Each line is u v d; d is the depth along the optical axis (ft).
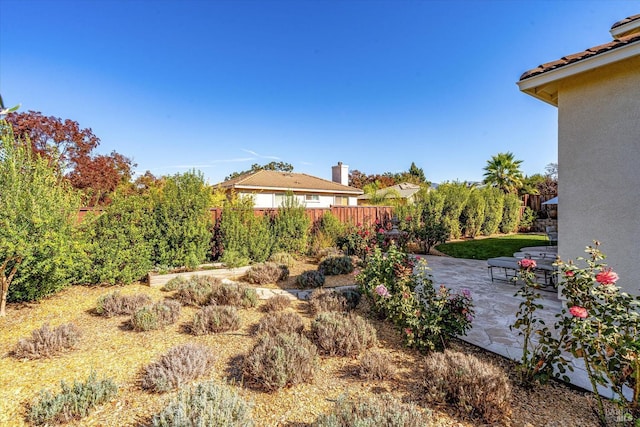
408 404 8.43
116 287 21.44
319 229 38.45
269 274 23.99
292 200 35.17
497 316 16.88
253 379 10.46
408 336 12.34
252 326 15.25
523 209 63.00
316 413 8.79
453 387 9.10
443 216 48.91
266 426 8.27
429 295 13.67
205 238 26.84
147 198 25.04
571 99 14.48
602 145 13.48
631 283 12.66
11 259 15.84
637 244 12.53
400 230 40.68
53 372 10.89
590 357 8.88
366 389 10.00
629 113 12.69
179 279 21.72
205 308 15.58
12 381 10.30
